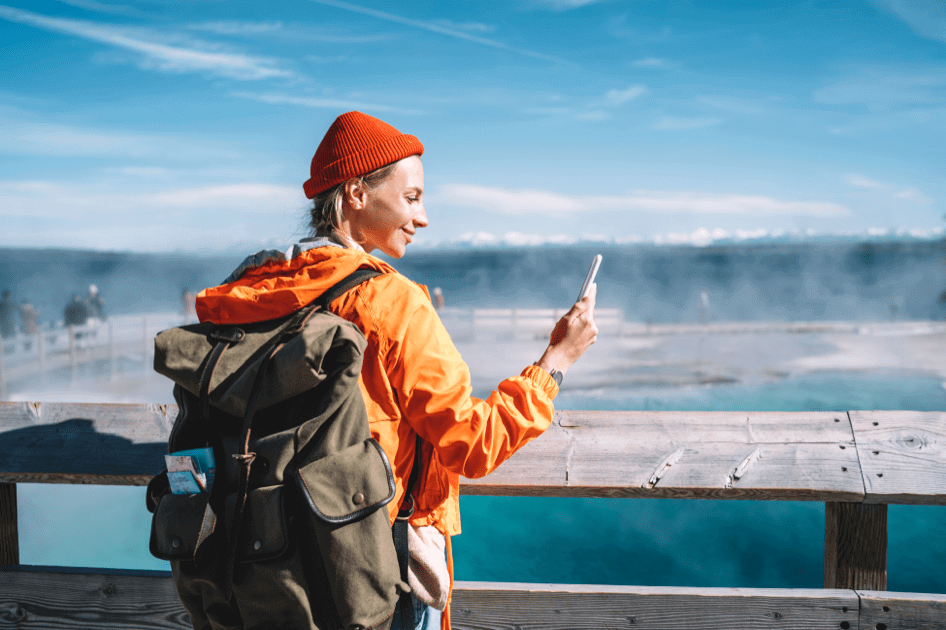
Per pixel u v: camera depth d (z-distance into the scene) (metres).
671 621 1.71
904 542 5.60
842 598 1.69
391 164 1.19
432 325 1.10
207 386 1.02
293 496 0.98
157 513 1.06
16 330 17.59
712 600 1.70
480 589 1.73
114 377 14.92
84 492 6.72
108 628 1.81
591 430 1.86
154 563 5.14
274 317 1.07
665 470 1.79
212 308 1.10
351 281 1.09
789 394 12.84
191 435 1.08
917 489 1.73
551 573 5.21
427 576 1.20
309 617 0.97
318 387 1.01
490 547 5.68
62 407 1.98
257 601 0.99
